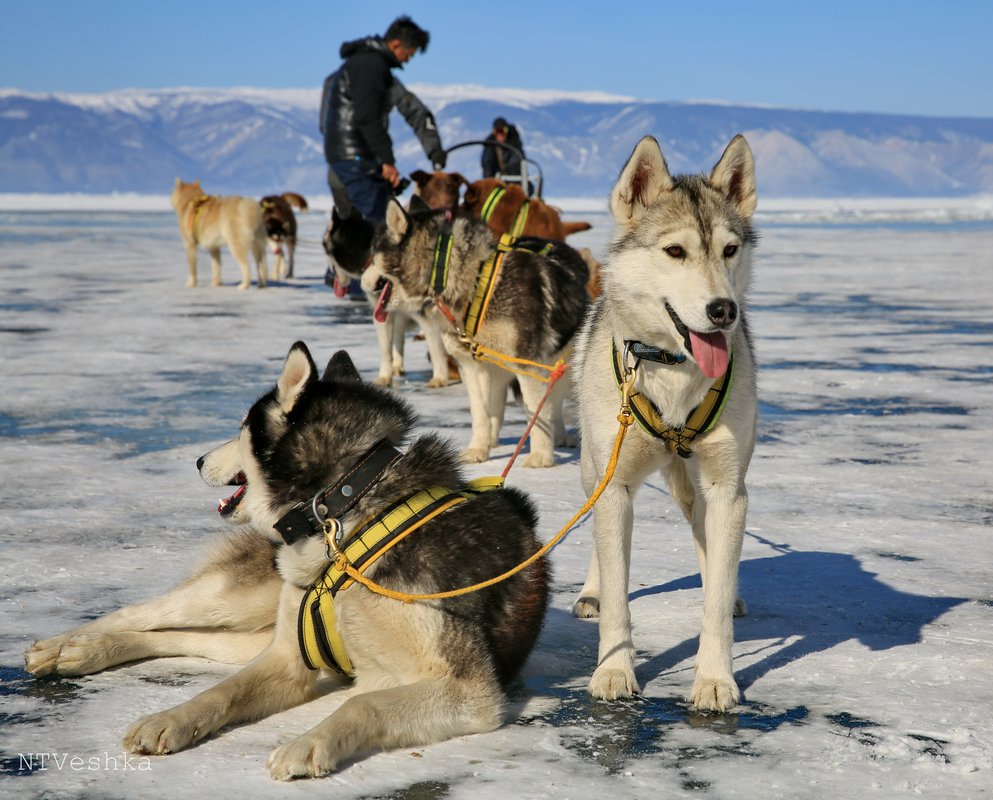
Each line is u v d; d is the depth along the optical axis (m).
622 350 3.12
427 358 10.48
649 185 3.27
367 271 6.70
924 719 2.70
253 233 16.30
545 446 5.97
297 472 2.92
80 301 14.21
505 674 2.92
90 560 4.02
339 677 3.12
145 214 53.19
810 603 3.65
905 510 4.86
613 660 2.96
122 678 3.03
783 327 12.10
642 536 4.49
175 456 5.88
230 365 9.10
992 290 16.42
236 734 2.68
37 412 7.11
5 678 2.99
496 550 2.91
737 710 2.80
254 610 3.21
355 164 10.50
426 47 10.18
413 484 2.95
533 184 10.96
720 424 3.03
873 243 29.25
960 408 7.46
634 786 2.36
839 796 2.31
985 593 3.72
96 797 2.31
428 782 2.40
